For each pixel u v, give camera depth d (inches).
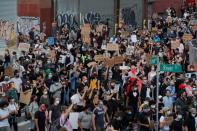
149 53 1466.5
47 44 1557.6
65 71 1175.0
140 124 932.0
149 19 2225.6
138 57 1390.3
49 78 1107.3
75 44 1528.1
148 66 1237.1
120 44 1526.8
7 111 821.2
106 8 2198.6
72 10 2095.2
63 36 1726.1
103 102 967.0
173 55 1460.4
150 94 1079.6
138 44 1595.7
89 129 882.8
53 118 887.7
